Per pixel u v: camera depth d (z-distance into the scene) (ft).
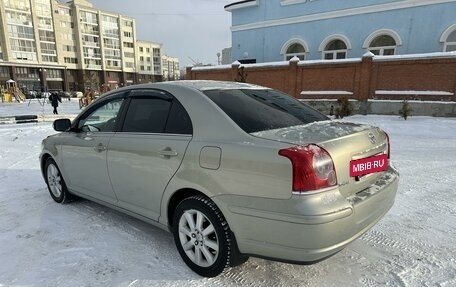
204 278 8.66
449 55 41.42
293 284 8.29
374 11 53.11
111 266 9.21
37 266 9.23
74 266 9.21
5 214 12.92
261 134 7.97
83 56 254.27
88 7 255.29
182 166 8.73
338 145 7.61
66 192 13.75
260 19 66.64
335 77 50.52
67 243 10.52
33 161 22.38
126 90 11.38
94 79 248.93
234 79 59.26
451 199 13.84
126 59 293.43
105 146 11.11
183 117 9.26
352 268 8.93
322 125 9.06
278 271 8.88
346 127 9.00
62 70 241.76
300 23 61.57
